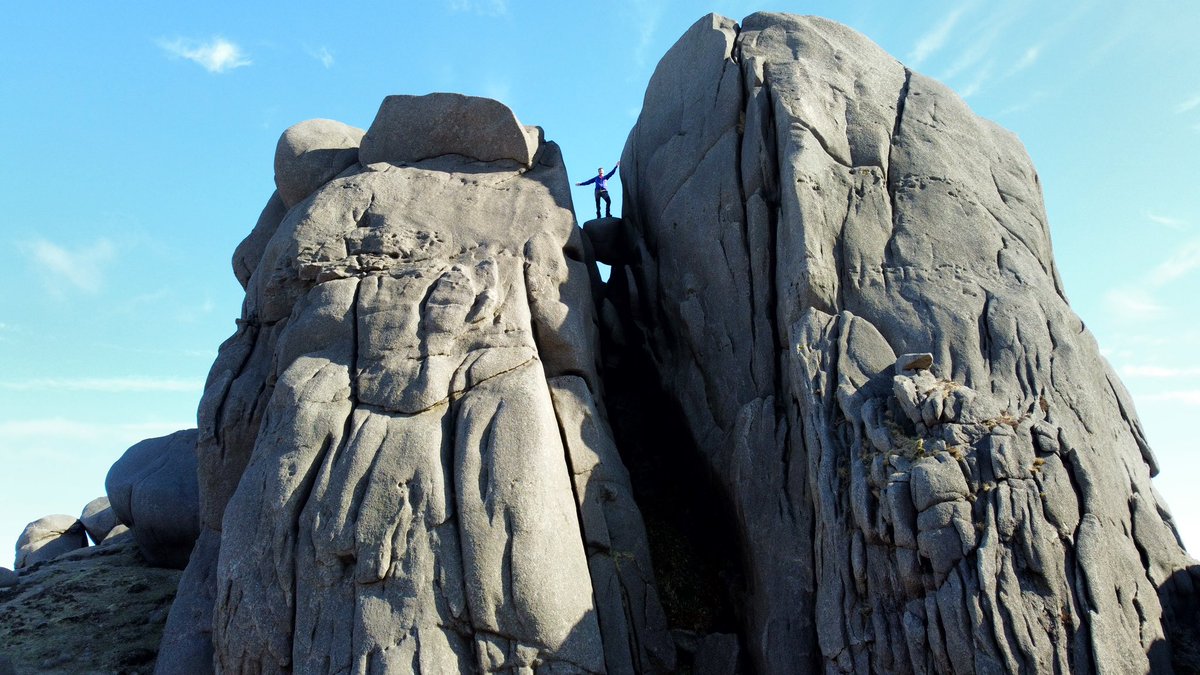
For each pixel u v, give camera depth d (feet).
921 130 66.33
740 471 56.54
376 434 52.90
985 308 55.57
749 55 69.87
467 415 53.47
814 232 59.00
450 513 50.11
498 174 71.41
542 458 51.85
